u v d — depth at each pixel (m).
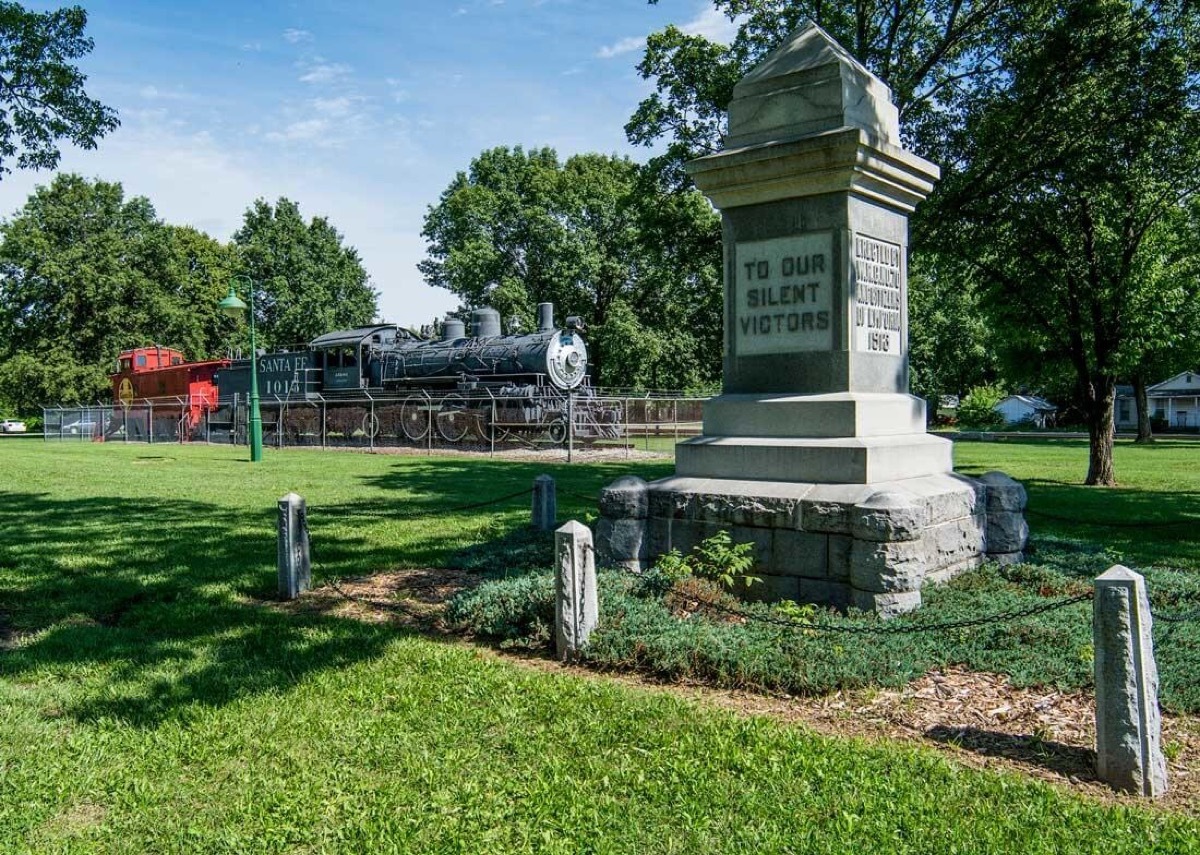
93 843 3.24
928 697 4.54
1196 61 12.91
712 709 4.38
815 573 5.78
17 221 48.22
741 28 17.14
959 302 54.44
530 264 44.88
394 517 11.48
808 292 6.42
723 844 3.15
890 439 6.24
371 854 3.12
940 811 3.34
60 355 46.53
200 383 39.41
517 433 27.33
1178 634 5.23
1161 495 14.32
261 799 3.54
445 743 4.04
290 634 5.88
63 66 13.20
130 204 53.69
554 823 3.30
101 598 7.06
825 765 3.71
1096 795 3.53
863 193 6.34
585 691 4.62
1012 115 13.72
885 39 15.97
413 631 6.04
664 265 21.78
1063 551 7.61
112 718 4.41
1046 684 4.63
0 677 5.12
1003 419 58.06
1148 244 16.22
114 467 20.88
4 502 13.70
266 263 56.84
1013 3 14.37
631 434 35.62
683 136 18.25
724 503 6.18
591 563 5.29
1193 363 26.36
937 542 5.98
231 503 13.37
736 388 6.81
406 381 30.94
